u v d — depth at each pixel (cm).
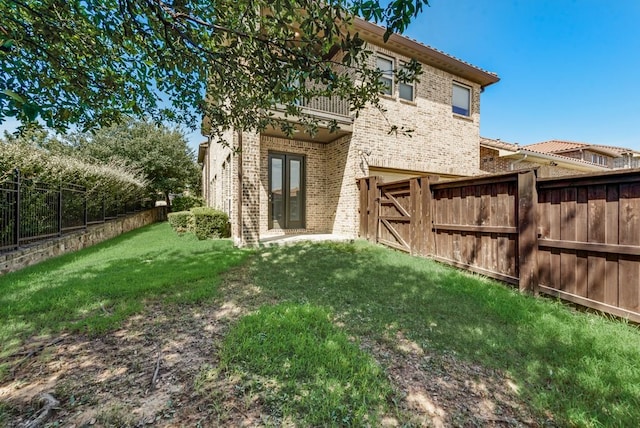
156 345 242
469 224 507
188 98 354
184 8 239
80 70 296
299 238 822
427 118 993
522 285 398
